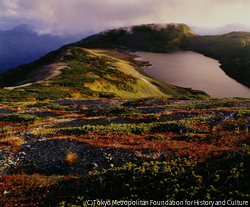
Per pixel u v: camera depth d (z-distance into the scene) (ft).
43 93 136.87
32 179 25.11
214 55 627.87
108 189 21.99
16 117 69.36
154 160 28.89
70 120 62.08
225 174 20.79
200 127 43.83
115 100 124.36
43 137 42.14
